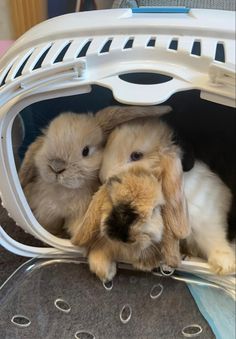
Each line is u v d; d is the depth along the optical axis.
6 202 0.29
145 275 0.31
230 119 0.32
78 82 0.24
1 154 0.26
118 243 0.26
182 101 0.31
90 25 0.26
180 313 0.29
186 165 0.28
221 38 0.24
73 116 0.29
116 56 0.24
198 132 0.32
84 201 0.30
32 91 0.25
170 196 0.25
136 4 0.38
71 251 0.31
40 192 0.31
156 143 0.27
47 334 0.28
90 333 0.28
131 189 0.24
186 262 0.29
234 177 0.31
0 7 0.55
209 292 0.29
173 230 0.26
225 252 0.28
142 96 0.23
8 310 0.30
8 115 0.25
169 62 0.24
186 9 0.29
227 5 0.36
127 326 0.29
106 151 0.28
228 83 0.22
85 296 0.30
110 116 0.29
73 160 0.28
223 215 0.29
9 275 0.34
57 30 0.27
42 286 0.31
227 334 0.27
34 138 0.32
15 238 0.37
